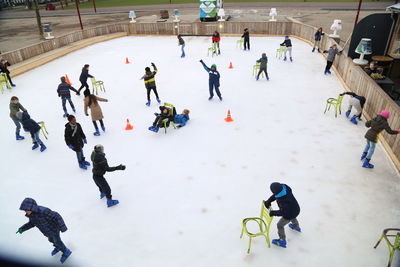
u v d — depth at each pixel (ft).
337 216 19.48
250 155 26.14
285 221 16.17
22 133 32.07
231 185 22.61
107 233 18.90
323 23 88.17
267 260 16.63
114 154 27.09
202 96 38.47
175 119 31.17
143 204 21.13
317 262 16.43
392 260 16.06
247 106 35.35
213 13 82.28
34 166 26.17
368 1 127.34
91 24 108.06
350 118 31.81
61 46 65.00
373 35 42.91
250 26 71.92
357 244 17.47
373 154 25.70
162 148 27.76
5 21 133.08
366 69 37.14
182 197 21.61
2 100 40.22
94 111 28.76
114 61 55.62
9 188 23.45
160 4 152.56
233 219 19.51
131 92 40.93
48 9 165.78
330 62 43.29
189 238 18.28
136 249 17.72
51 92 42.37
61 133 31.40
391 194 21.22
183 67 50.21
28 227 15.57
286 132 29.58
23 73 50.98
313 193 21.52
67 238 18.65
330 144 27.32
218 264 16.55
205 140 28.73
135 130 31.07
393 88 35.96
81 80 38.11
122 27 78.28
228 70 48.03
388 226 18.66
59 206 21.30
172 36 75.87
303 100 36.42
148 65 52.16
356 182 22.47
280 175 23.49
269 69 48.08
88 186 23.38
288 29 70.23
